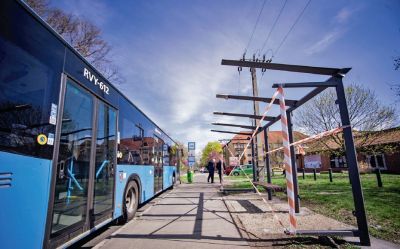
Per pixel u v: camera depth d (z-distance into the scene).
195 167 104.25
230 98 8.50
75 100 4.19
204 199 10.60
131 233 5.51
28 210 2.91
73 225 3.94
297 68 5.20
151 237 5.18
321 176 24.19
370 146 23.17
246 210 7.68
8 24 2.83
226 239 4.89
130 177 7.02
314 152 26.81
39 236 3.08
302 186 13.67
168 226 6.08
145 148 8.83
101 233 5.98
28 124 3.02
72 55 4.16
